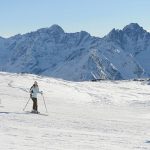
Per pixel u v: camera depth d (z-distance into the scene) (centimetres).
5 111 2778
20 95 4762
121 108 4562
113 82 10106
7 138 1468
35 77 7712
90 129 2056
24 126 1933
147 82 10350
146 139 1772
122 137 1797
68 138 1611
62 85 6931
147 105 5222
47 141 1477
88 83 8869
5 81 6297
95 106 4522
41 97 4950
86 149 1354
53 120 2367
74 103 4634
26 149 1239
